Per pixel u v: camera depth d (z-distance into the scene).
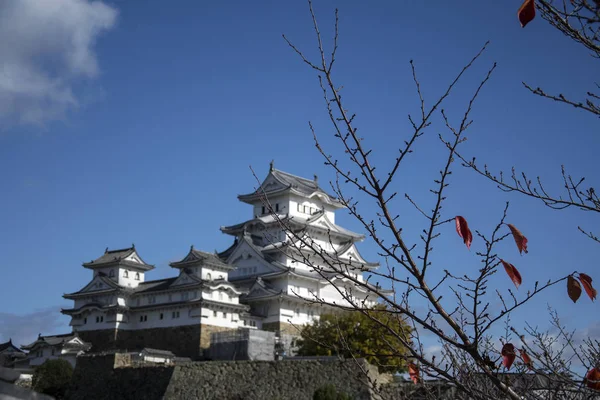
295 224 97.81
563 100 12.30
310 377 56.88
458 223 10.60
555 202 12.54
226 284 90.75
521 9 10.68
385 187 10.82
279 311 93.19
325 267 97.69
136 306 94.19
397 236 10.80
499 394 12.84
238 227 108.25
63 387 74.25
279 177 107.00
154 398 62.75
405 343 11.67
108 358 70.00
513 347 12.00
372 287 12.40
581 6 11.65
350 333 53.34
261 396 58.50
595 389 11.84
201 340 86.62
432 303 10.81
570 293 10.98
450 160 10.76
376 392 13.34
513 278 10.64
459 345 10.88
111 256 100.56
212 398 60.25
